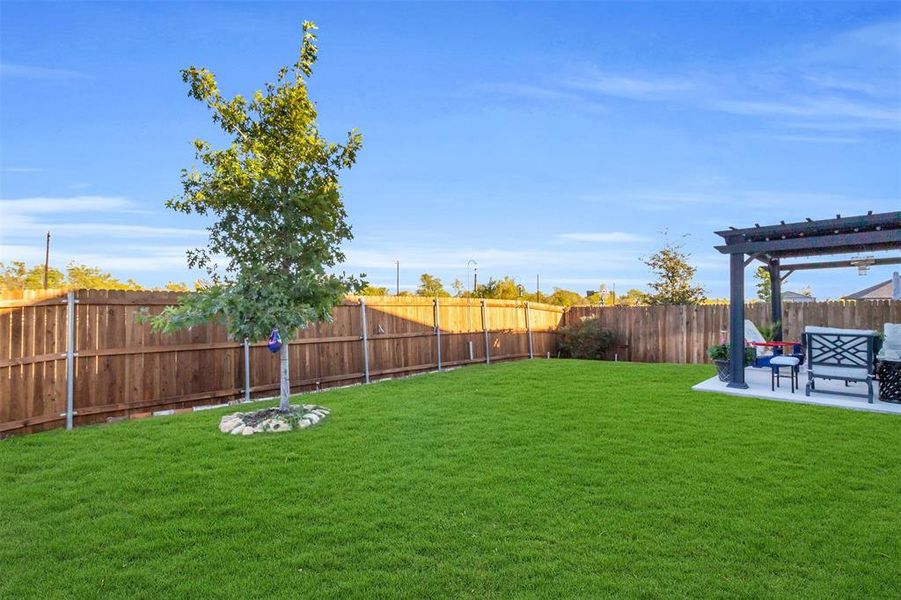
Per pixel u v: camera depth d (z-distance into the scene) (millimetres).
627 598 2709
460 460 5086
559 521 3654
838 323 13008
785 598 2711
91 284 19297
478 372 11477
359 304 11148
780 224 8195
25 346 6648
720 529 3518
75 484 4551
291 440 5895
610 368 11977
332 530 3549
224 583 2898
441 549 3262
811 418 6789
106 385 7531
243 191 6988
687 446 5492
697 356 15234
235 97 7262
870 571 2986
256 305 6734
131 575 2998
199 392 8594
